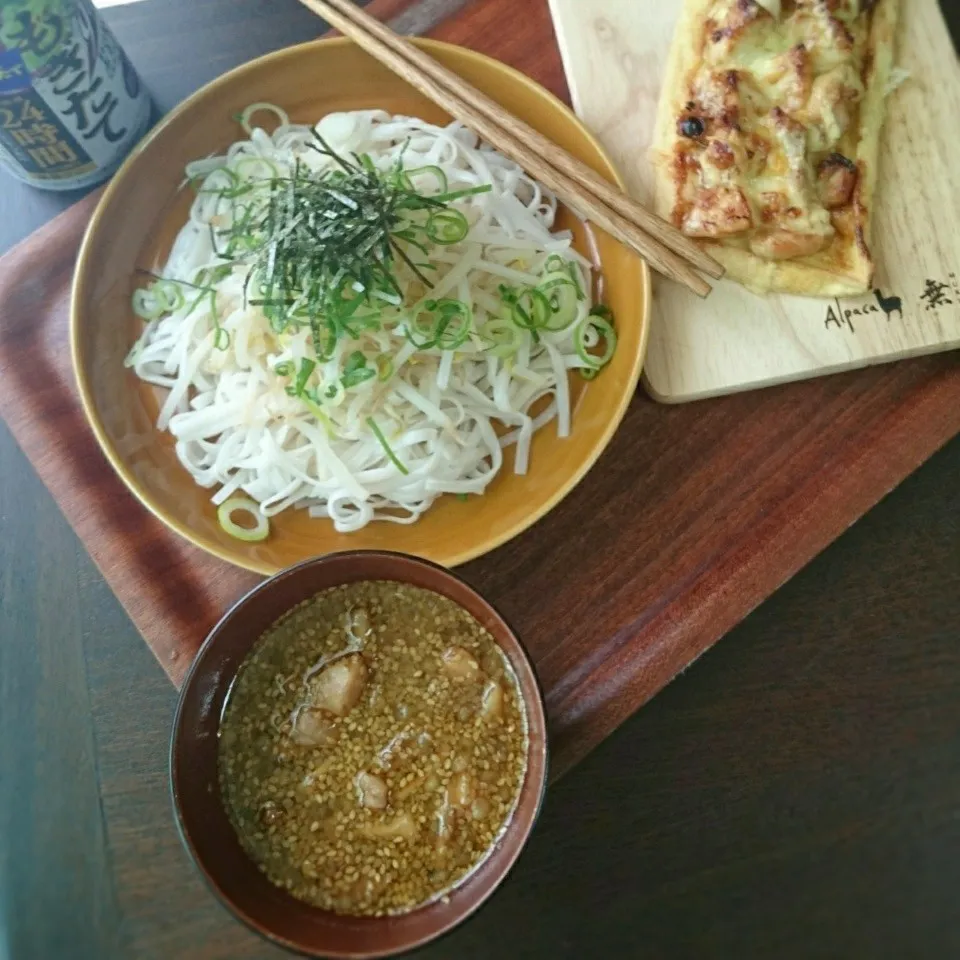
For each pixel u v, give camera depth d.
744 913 0.33
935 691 0.35
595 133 0.40
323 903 0.31
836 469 0.36
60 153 0.38
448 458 0.36
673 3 0.41
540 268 0.38
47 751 0.35
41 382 0.38
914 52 0.40
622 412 0.33
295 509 0.37
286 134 0.39
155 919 0.33
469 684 0.32
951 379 0.37
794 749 0.34
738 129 0.37
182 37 0.42
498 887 0.28
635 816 0.34
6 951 0.33
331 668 0.32
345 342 0.35
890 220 0.39
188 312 0.37
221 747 0.32
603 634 0.35
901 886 0.33
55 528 0.37
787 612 0.36
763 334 0.37
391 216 0.34
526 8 0.42
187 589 0.35
